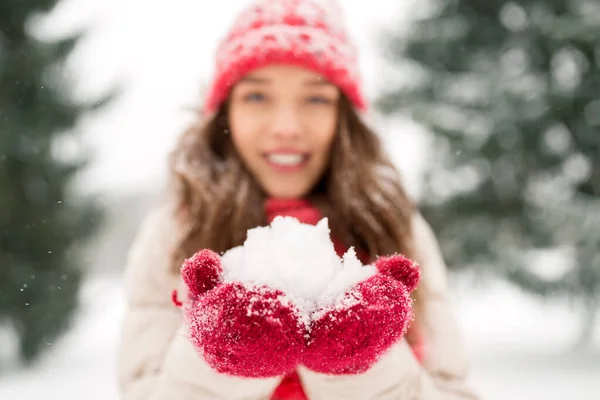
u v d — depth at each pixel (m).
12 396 5.95
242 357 0.79
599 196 7.60
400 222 1.43
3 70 7.31
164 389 1.03
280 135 1.29
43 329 7.34
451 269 7.54
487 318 10.61
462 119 7.40
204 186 1.37
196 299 0.86
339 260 0.91
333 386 0.99
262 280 0.84
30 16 7.60
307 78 1.30
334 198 1.41
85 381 6.61
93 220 7.73
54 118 7.57
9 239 7.35
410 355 1.09
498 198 7.56
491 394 5.65
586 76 7.45
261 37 1.27
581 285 7.28
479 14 7.95
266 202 1.39
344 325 0.81
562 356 7.68
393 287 0.86
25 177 7.43
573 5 7.67
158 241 1.42
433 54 7.87
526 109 7.30
